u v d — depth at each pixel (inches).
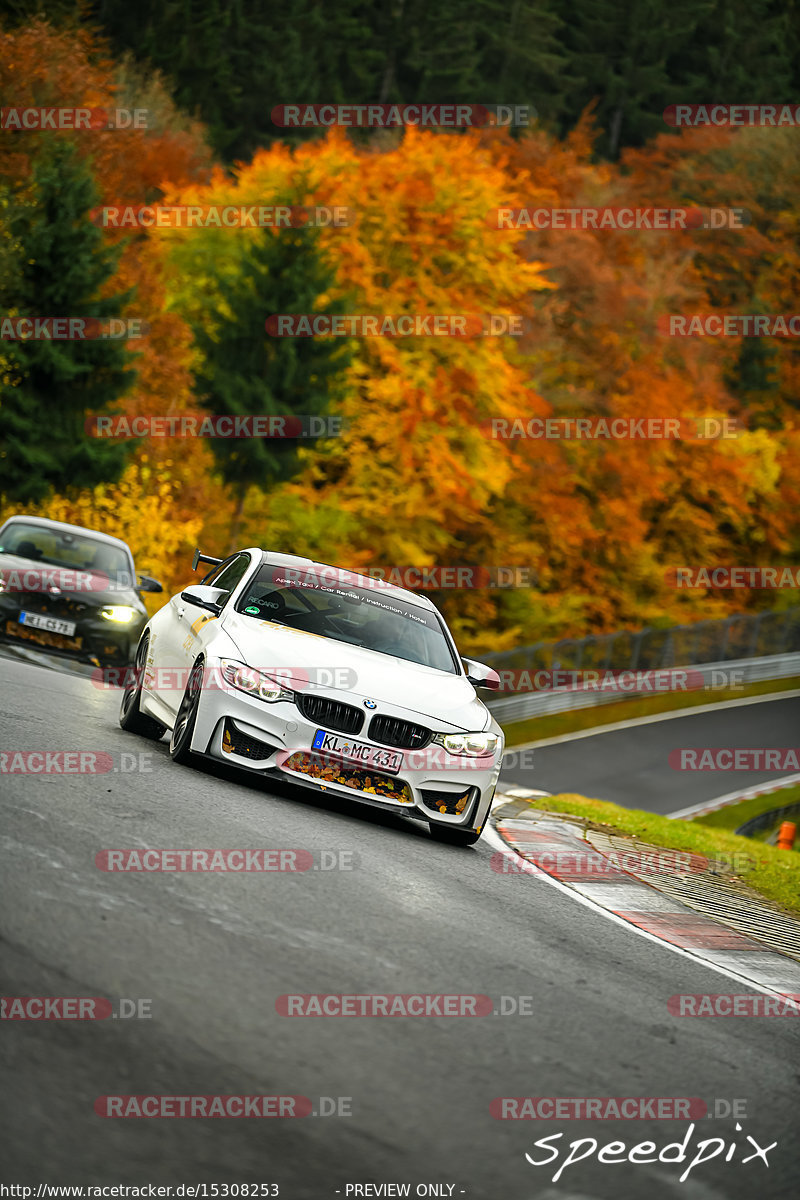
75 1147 214.1
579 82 5369.1
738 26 5777.6
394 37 5078.7
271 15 4781.0
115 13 4315.9
